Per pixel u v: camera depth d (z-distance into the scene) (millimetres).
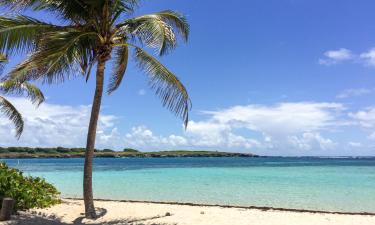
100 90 11898
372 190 22766
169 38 11695
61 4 11367
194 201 18469
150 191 22641
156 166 62562
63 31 11102
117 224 11266
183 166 62625
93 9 11414
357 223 11547
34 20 11016
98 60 11758
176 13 12688
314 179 31453
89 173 12102
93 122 11992
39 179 15617
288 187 24750
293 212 13492
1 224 10578
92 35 11547
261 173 40500
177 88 12250
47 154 104438
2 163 14969
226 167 58375
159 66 12273
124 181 29547
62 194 20734
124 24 12008
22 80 10531
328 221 11820
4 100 19938
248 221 11742
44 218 11703
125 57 13516
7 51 10609
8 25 10602
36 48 10773
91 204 12133
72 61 11117
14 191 12734
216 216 12531
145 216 12594
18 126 20672
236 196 20312
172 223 11461
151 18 11742
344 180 30391
